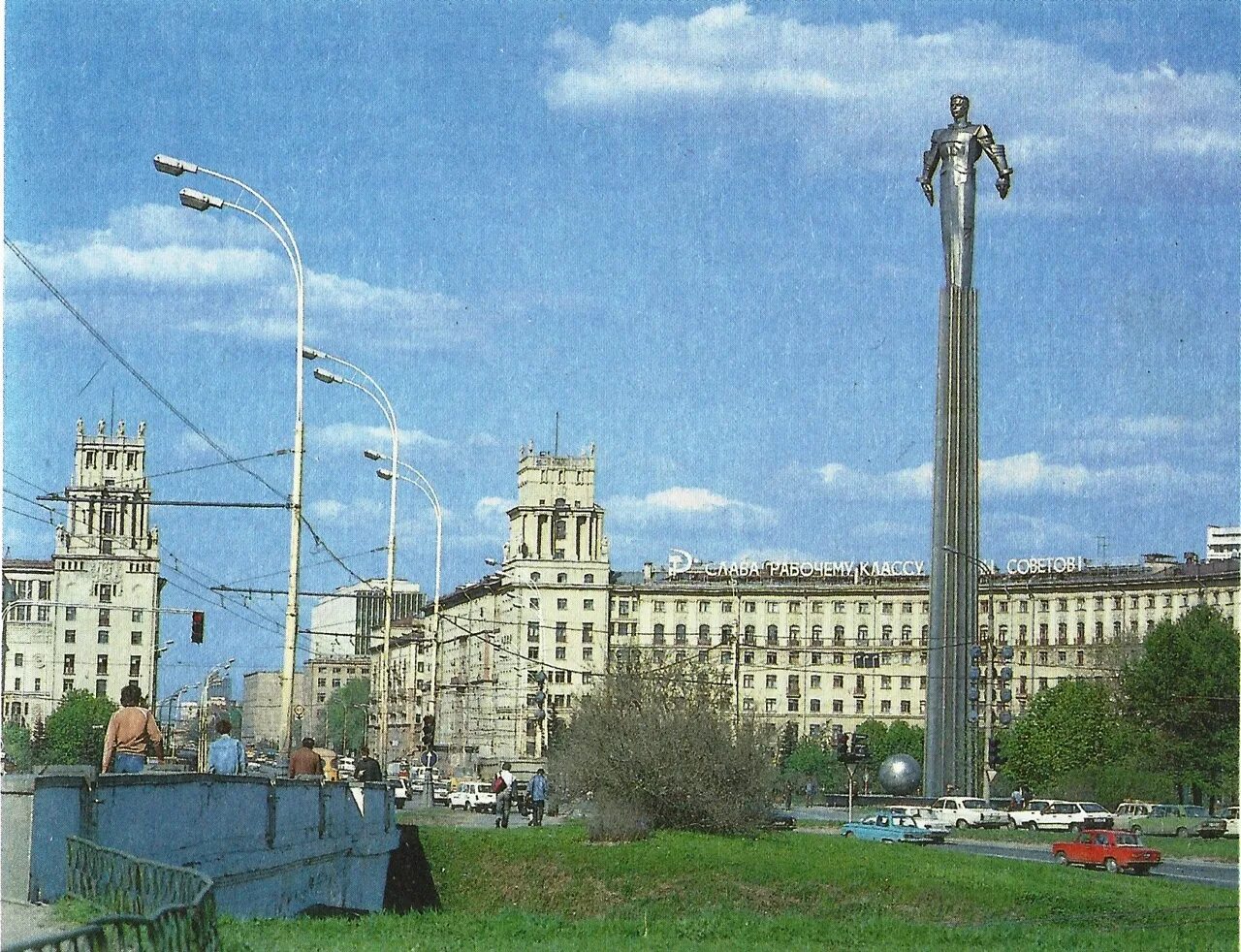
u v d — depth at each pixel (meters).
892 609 192.62
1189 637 118.56
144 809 24.95
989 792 136.50
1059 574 182.00
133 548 94.75
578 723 64.25
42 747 77.19
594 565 194.50
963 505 115.62
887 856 54.72
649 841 57.38
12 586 173.88
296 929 29.62
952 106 119.06
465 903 53.53
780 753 72.56
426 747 89.88
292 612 50.47
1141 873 60.09
